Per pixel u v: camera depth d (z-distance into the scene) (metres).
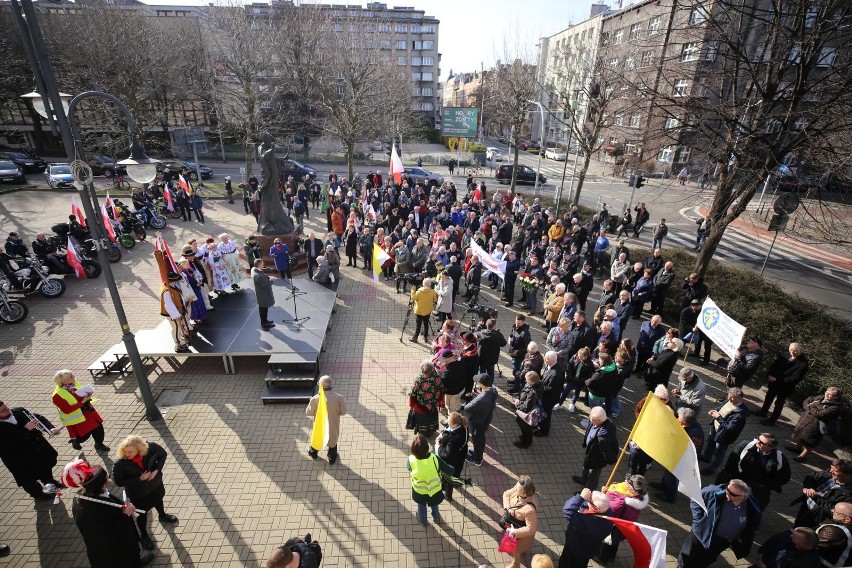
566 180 41.28
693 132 12.98
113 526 5.38
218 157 45.50
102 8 31.19
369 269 17.34
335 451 7.67
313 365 9.80
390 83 38.16
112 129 29.78
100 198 26.59
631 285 14.28
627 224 22.97
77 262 15.03
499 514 7.04
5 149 44.44
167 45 34.84
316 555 4.83
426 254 15.17
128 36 30.34
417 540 6.52
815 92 10.78
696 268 13.55
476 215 18.88
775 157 10.92
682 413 7.01
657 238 20.02
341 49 30.25
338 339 12.12
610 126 22.20
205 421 8.74
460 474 7.71
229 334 10.91
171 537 6.41
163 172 29.61
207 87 36.88
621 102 24.97
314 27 34.84
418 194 23.25
